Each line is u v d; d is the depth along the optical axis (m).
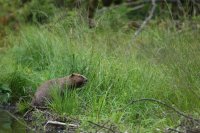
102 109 11.16
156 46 15.29
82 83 11.87
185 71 12.01
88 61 13.02
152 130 10.11
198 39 14.65
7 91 13.11
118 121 10.50
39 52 15.40
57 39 15.24
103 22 17.12
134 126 10.41
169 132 9.84
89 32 15.44
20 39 17.39
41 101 11.83
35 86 13.28
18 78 13.45
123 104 11.30
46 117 11.25
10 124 11.05
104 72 12.51
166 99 11.31
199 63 12.42
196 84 11.62
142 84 12.09
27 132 10.39
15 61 15.63
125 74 12.47
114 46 15.41
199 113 10.66
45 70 14.07
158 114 10.88
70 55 13.56
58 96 11.66
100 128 10.09
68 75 12.52
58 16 16.16
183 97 11.28
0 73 13.82
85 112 11.21
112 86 12.16
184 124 10.07
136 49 15.23
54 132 10.46
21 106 11.99
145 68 13.00
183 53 13.02
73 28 15.20
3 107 12.65
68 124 10.59
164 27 17.61
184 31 16.30
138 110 11.16
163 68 12.86
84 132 10.20
